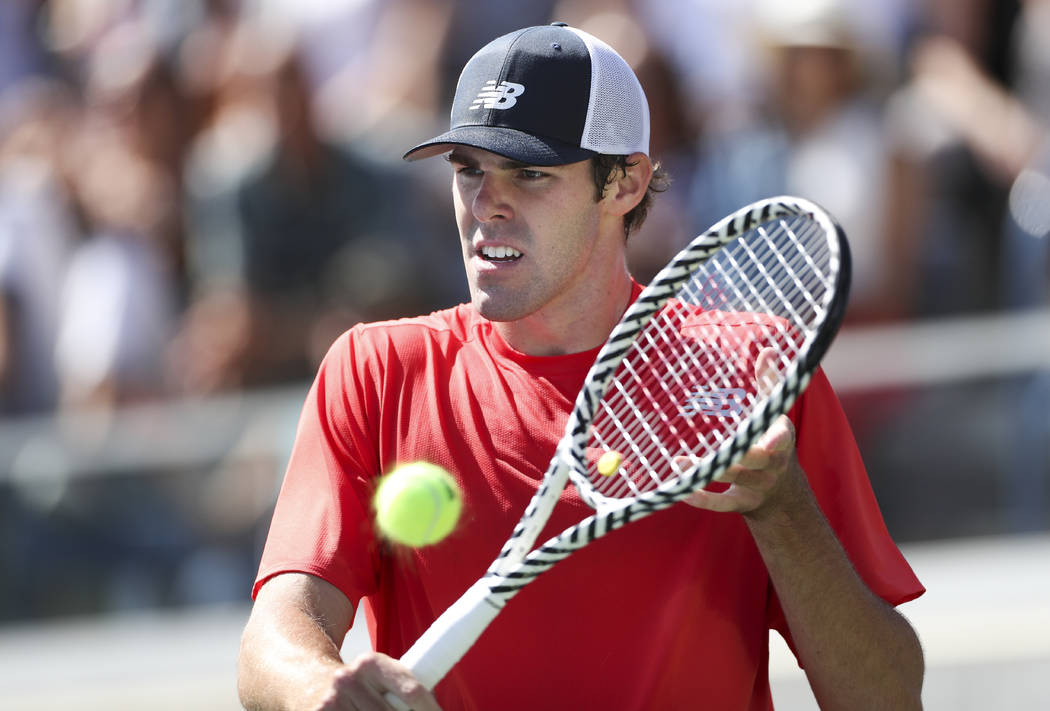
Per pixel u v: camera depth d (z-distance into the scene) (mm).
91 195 24734
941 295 22500
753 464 9039
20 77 27891
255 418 21609
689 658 10000
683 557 10000
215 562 21422
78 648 21250
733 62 23891
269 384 22875
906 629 10109
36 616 21562
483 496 10164
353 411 10492
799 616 9750
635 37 23719
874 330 21234
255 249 23203
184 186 24609
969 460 20781
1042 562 20578
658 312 10383
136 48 26078
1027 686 20062
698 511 10031
